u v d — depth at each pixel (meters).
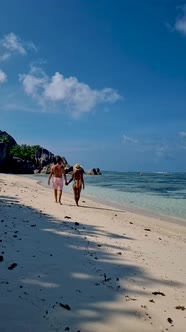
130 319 4.95
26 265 6.68
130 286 6.32
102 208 20.00
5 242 8.20
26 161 110.62
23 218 12.17
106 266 7.37
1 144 97.94
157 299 5.86
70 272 6.61
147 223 15.77
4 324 4.32
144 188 48.44
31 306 4.92
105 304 5.35
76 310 5.00
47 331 4.29
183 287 6.67
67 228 11.24
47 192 28.73
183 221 17.62
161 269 7.73
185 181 82.94
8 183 35.53
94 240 9.88
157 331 4.72
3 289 5.38
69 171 106.75
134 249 9.42
